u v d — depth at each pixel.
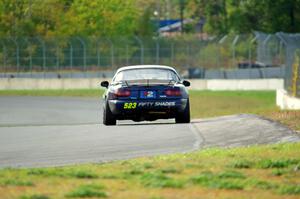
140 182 35.59
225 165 40.94
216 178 36.62
